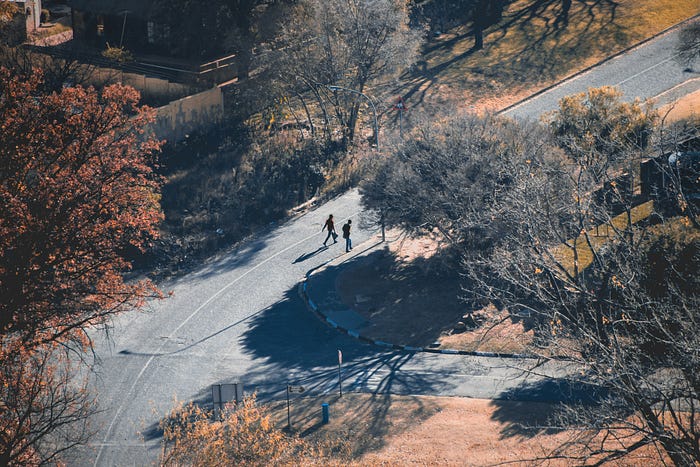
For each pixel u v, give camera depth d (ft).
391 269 282.36
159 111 364.79
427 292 263.08
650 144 206.80
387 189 269.85
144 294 188.85
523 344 193.16
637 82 408.46
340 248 303.27
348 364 230.07
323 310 261.44
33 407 154.81
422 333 240.53
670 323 165.78
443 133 278.87
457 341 231.91
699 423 157.28
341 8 380.99
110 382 228.63
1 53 353.51
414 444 183.62
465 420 192.44
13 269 168.66
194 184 339.36
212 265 297.53
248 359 239.09
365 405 206.28
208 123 385.70
